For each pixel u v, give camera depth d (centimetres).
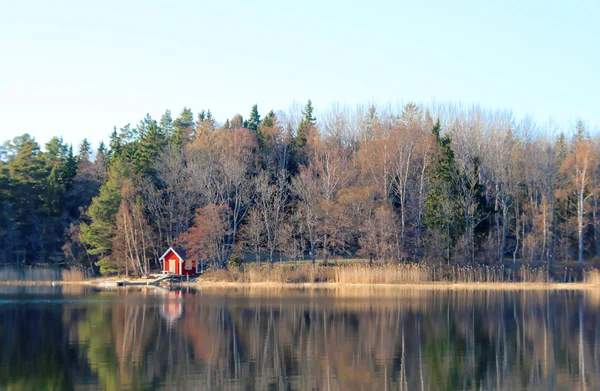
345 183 8769
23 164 9225
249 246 8594
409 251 8194
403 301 5569
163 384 2620
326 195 8475
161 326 4084
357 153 9662
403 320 4381
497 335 3791
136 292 6750
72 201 9744
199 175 8775
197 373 2806
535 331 3925
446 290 6788
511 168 9300
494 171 9038
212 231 8019
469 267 7488
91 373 2794
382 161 8838
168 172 9206
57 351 3259
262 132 10525
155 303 5459
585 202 8550
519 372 2862
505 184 8594
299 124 11756
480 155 9369
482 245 8000
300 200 9281
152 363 2989
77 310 4928
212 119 12075
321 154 9400
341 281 7488
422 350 3331
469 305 5278
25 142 9394
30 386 2575
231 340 3597
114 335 3741
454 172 8012
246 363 3006
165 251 9112
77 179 9994
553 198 8712
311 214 8231
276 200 8638
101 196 8912
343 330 3953
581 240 8100
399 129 9162
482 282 7350
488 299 5762
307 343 3512
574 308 5053
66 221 9531
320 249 8850
